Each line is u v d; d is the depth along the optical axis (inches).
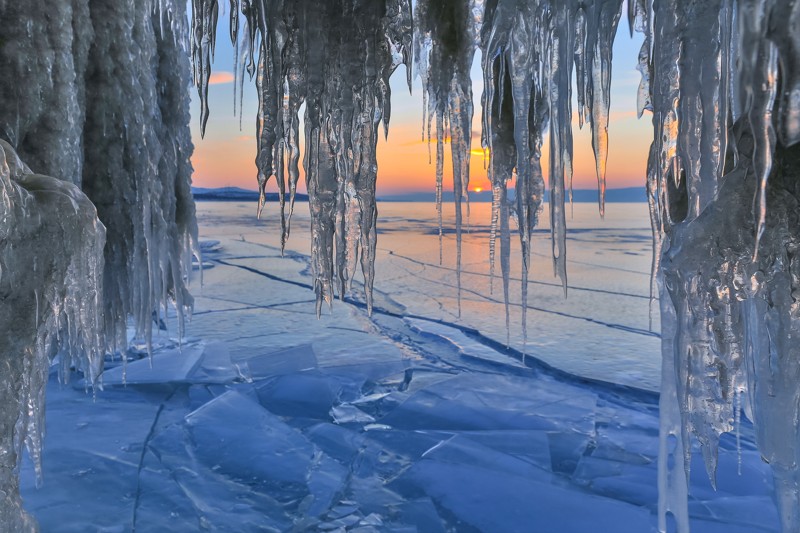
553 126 86.3
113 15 95.5
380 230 612.4
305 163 114.7
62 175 80.4
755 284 60.0
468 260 395.9
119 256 103.0
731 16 59.9
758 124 49.1
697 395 65.9
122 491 114.0
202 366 201.5
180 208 125.0
